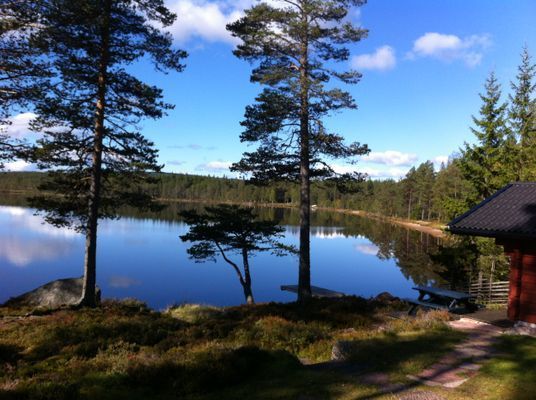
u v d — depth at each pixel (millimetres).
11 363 8359
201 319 14172
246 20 16750
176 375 6676
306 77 16594
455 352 7934
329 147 17219
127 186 16562
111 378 6840
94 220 15000
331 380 6445
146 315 14156
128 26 14477
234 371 6660
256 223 20797
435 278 33688
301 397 5754
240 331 11273
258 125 17062
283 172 18344
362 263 40250
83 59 14180
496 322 10570
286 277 32625
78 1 12531
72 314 12969
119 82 14781
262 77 17250
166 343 10016
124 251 40000
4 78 11406
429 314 11445
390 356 7656
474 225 10203
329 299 16984
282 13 16375
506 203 10969
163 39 15102
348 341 8594
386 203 104750
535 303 9438
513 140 24609
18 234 47156
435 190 75312
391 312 14422
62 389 6055
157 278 29766
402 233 67312
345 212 126750
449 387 6109
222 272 33062
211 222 21984
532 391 5879
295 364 7371
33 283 26812
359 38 16734
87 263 14961
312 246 51156
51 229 52688
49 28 12070
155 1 14805
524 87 25531
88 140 15047
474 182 23516
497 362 7258
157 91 15164
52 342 9727
